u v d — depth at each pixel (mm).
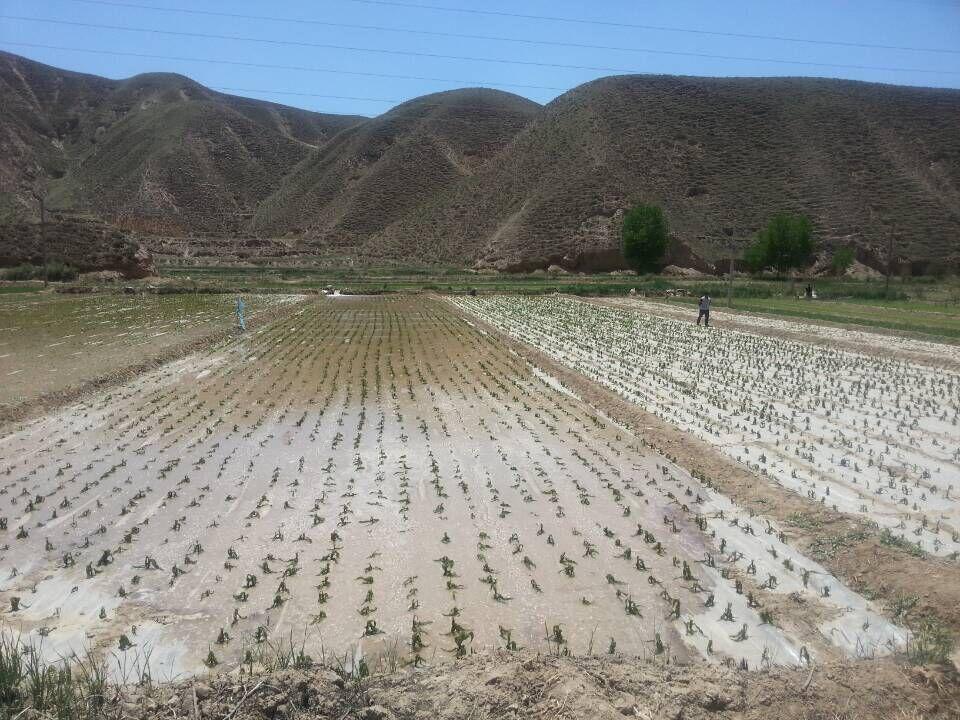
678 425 16312
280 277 76750
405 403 18984
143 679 6586
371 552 9727
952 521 10594
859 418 17047
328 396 19844
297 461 13836
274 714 5977
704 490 12234
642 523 10773
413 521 10812
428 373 23500
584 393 20062
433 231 108812
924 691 6586
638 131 103562
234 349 28500
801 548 9867
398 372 23656
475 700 6160
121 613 8211
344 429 16297
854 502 11445
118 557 9625
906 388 20500
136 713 5918
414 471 13188
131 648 7504
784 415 17344
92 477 12922
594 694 6176
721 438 15297
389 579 8961
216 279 70688
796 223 75625
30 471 13242
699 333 33312
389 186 125562
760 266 78188
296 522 10781
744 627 7723
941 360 24453
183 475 13016
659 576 9086
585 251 87812
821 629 7887
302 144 168125
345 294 57969
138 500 11750
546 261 88375
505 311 44281
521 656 6754
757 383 21312
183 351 27031
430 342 30828
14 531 10547
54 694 6066
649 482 12539
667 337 31844
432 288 62812
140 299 48375
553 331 34000
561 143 107125
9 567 9383
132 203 129750
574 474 13055
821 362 25094
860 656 7320
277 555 9641
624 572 9180
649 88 112875
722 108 106312
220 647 7512
